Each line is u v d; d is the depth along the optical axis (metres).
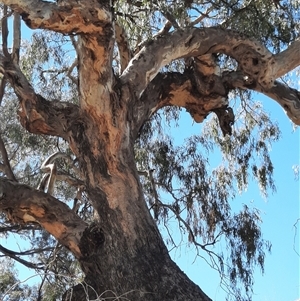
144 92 7.55
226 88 8.34
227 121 8.37
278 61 8.12
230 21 8.88
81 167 7.03
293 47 8.20
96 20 6.24
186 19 8.97
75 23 6.19
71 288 6.64
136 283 6.38
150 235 6.75
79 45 6.70
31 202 7.07
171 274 6.47
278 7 9.56
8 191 7.02
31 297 9.81
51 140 11.62
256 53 7.98
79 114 7.05
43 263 10.27
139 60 7.40
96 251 6.73
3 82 8.84
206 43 7.74
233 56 8.04
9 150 11.96
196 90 8.05
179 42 7.64
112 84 6.91
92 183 6.91
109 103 6.88
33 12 5.94
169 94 7.94
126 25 8.95
